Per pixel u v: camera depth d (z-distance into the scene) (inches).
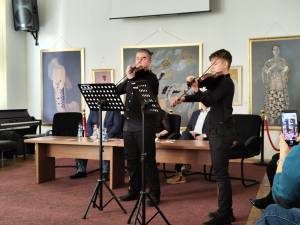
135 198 148.0
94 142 165.3
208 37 251.3
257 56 241.1
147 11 256.5
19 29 282.0
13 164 232.8
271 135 240.1
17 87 290.4
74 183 178.7
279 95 236.8
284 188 58.7
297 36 232.7
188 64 254.7
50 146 179.5
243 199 150.6
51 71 289.6
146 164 137.3
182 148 149.5
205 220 124.0
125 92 143.9
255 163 236.2
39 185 174.4
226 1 247.0
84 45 281.7
